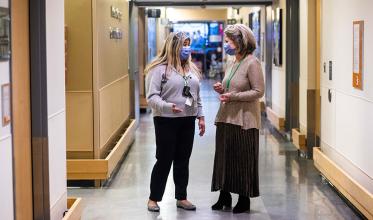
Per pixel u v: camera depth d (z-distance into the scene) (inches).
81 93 257.8
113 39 310.3
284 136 401.4
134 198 239.6
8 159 135.0
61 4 184.1
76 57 255.9
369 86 200.1
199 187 260.4
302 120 343.3
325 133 278.2
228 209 222.1
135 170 295.7
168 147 212.8
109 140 297.7
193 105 212.8
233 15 837.2
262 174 284.5
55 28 174.4
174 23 1018.1
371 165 198.4
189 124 214.7
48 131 162.9
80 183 259.8
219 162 214.8
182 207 222.8
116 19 325.4
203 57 1133.7
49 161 164.6
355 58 217.6
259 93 206.1
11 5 136.6
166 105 204.8
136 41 446.0
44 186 163.2
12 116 138.4
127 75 394.0
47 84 161.5
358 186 203.5
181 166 220.5
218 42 1122.7
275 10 439.5
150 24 608.4
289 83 390.0
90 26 254.2
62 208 186.7
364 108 207.2
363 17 207.0
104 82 277.3
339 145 248.2
